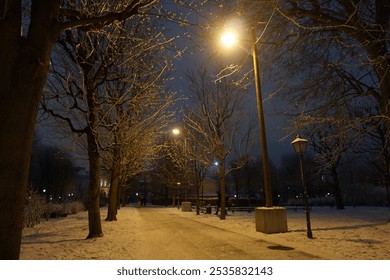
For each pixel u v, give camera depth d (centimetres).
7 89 509
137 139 1875
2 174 482
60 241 1102
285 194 7131
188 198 5366
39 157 6425
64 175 6341
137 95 1276
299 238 1122
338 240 1060
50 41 567
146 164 3142
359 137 1102
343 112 1212
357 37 1098
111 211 2047
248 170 5706
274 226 1287
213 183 5650
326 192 5941
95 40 1165
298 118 1198
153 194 7325
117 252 884
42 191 6206
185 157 3100
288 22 1216
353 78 1254
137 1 680
